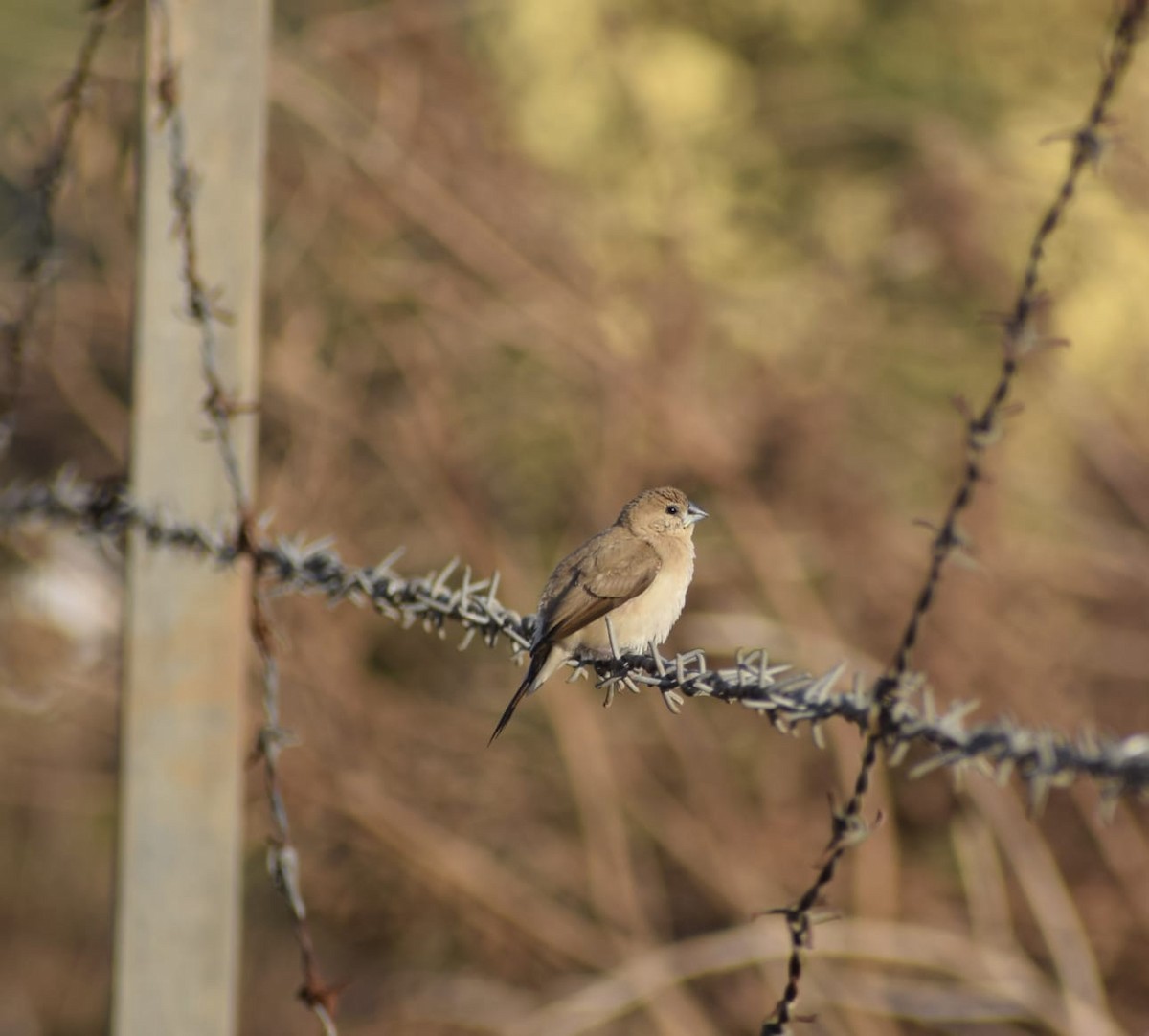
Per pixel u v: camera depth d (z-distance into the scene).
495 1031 15.06
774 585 14.84
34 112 16.06
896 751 3.80
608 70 17.98
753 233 18.00
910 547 14.97
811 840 14.61
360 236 16.28
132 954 6.16
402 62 16.03
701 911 15.60
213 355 6.03
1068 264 16.50
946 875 14.81
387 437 15.60
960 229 16.47
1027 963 13.50
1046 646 14.46
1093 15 18.98
